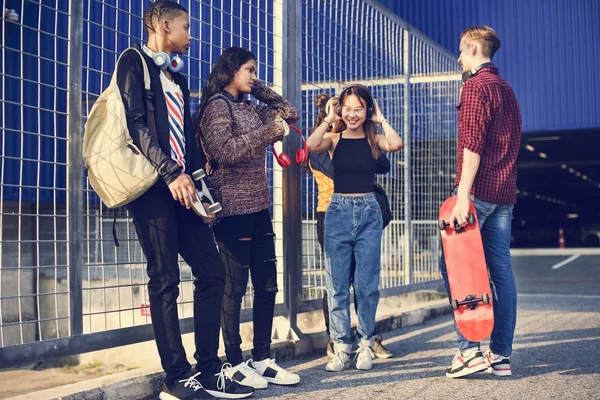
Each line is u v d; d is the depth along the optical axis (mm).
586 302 7703
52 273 7449
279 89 4531
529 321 5938
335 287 4051
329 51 5051
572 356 4246
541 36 17000
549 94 16906
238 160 3357
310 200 4754
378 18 5832
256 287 3656
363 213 4027
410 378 3705
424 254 6680
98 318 6406
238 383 3270
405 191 6309
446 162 7152
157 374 3281
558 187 44031
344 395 3289
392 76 6074
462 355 3662
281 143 4453
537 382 3535
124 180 2846
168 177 2857
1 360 2738
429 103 6820
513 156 3713
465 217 3531
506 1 17250
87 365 6562
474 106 3590
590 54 16609
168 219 3002
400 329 5707
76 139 3143
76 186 3127
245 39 4234
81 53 3172
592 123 16562
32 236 8180
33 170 8430
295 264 4516
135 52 3004
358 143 4094
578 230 33562
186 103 3256
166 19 3082
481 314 3498
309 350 4543
